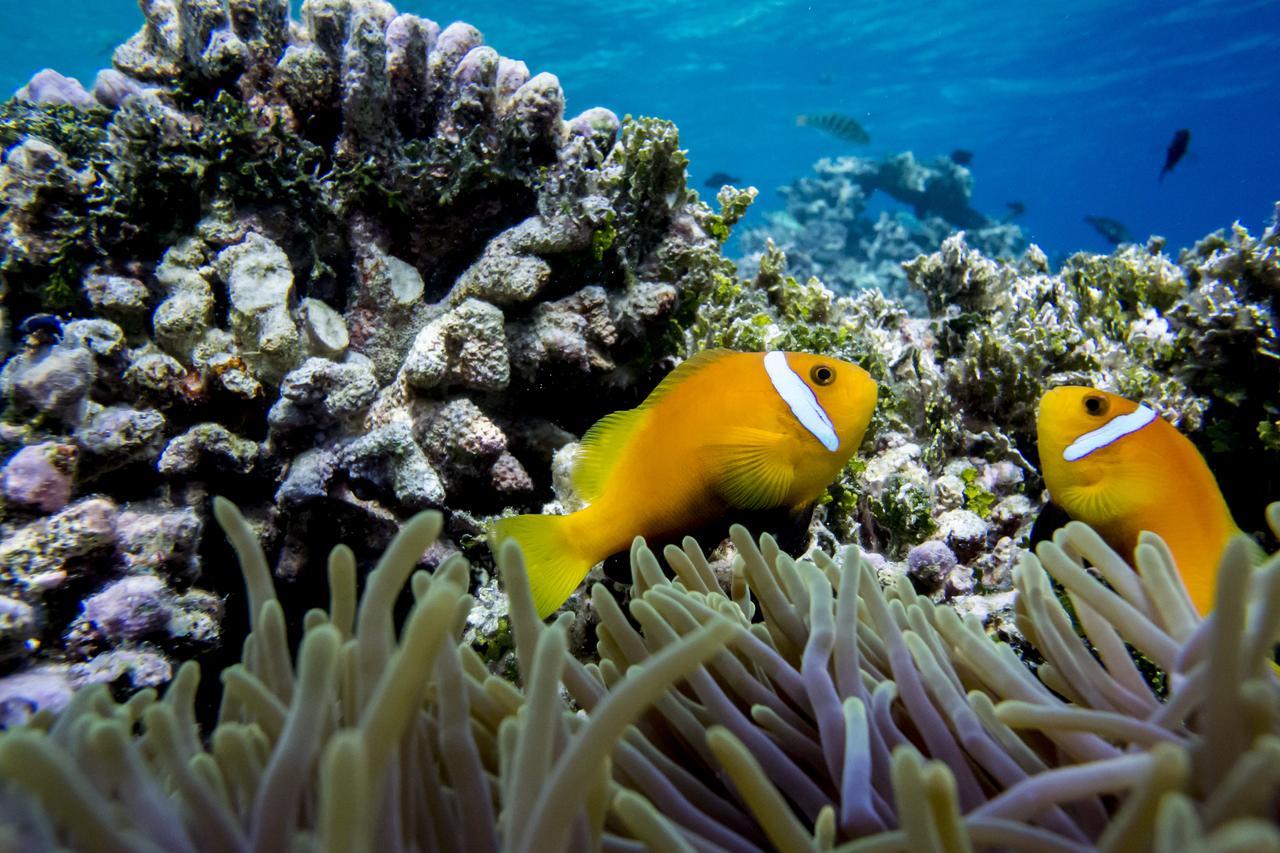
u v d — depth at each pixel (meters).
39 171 3.32
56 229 3.33
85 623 2.51
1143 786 0.87
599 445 2.41
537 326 3.44
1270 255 3.95
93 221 3.31
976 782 1.40
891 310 5.26
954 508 3.74
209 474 3.13
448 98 3.71
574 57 31.69
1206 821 0.85
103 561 2.69
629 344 3.71
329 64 3.62
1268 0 31.58
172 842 0.99
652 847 0.99
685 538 2.22
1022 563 1.77
